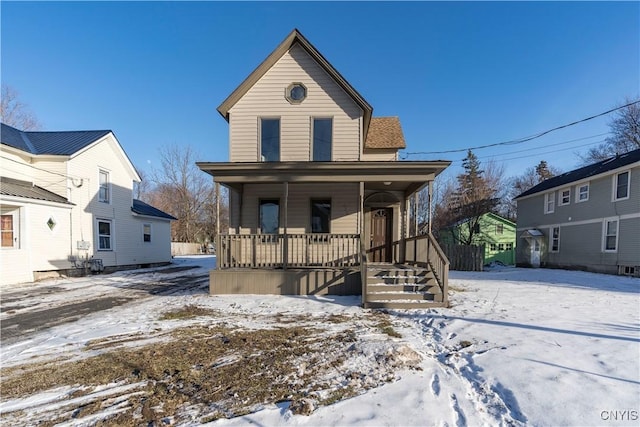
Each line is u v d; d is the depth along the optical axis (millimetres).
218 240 8547
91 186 13781
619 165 13961
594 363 3701
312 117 9961
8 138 12383
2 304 7430
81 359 4074
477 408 2834
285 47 9883
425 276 7750
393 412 2760
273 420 2666
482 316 5945
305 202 9992
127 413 2836
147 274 13859
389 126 13078
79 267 13031
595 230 15445
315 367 3730
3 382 3467
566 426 2551
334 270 8281
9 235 10953
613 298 7812
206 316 6172
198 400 3029
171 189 37062
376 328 5297
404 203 10977
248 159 9922
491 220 25703
